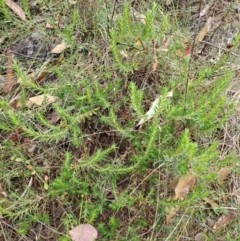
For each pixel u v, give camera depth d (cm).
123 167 52
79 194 53
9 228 52
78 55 60
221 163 49
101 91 52
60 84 56
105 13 60
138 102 47
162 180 53
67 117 50
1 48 63
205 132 53
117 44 54
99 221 53
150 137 47
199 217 55
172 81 55
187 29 66
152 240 52
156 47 56
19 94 58
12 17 63
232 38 67
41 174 54
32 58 62
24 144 53
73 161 54
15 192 51
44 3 62
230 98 60
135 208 52
